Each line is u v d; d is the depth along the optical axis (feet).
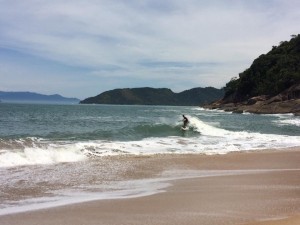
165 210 24.85
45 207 25.30
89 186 32.01
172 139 73.15
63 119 138.10
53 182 32.96
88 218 22.94
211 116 210.18
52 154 45.55
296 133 98.78
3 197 27.76
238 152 57.26
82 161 44.11
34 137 65.67
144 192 30.19
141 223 22.03
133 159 47.11
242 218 22.94
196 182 34.53
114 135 76.48
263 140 75.72
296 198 28.32
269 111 272.72
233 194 29.66
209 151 57.77
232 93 458.91
